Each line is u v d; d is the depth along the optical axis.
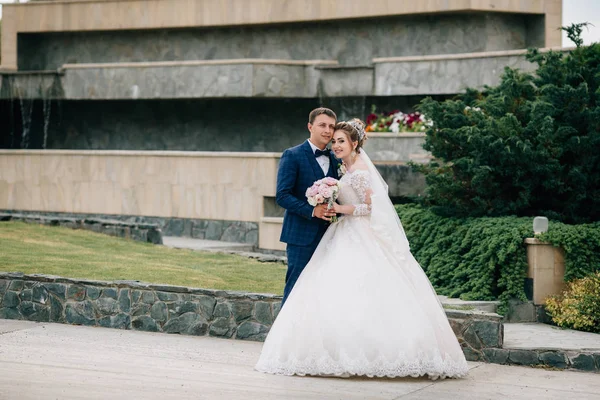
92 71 26.14
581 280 12.82
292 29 26.34
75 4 28.62
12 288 12.64
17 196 23.53
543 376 9.77
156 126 27.84
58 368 9.19
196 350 10.55
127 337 11.31
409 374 9.02
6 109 29.16
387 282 9.30
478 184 14.62
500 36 23.88
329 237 9.77
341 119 24.92
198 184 21.16
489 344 10.45
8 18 29.42
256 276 14.42
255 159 20.27
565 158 15.22
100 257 15.55
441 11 23.41
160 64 25.11
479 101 16.55
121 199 22.23
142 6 27.75
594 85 15.45
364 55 25.38
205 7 26.83
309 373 9.11
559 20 24.17
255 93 23.73
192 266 15.20
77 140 28.83
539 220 13.18
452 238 14.42
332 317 9.15
